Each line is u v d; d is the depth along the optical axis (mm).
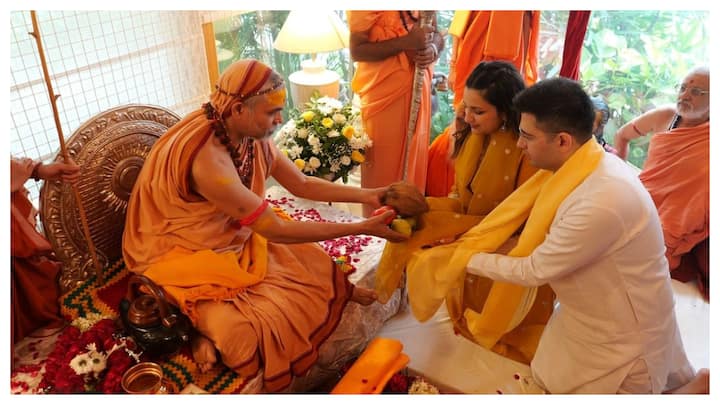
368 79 2975
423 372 2246
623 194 1739
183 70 3141
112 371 2020
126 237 2279
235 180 2041
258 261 2264
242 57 3494
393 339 2309
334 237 2150
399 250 2281
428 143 3240
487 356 2311
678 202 2746
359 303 2377
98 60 2736
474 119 2070
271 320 2074
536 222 1924
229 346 2006
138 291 2207
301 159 3170
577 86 1772
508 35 2865
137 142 2498
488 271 2018
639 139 3689
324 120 3158
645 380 1947
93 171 2375
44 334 2246
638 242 1792
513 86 2004
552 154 1845
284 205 2980
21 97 2479
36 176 2162
